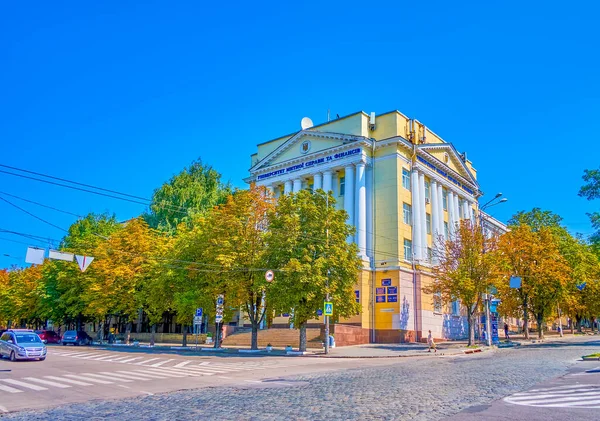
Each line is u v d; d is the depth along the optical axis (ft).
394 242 146.30
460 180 188.65
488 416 31.12
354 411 34.27
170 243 144.66
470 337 124.57
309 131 168.04
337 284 109.50
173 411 36.29
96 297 155.74
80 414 35.83
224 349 122.11
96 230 205.16
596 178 115.34
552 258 145.59
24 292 213.66
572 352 99.76
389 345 131.64
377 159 155.43
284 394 44.62
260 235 117.50
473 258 124.67
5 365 79.51
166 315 206.59
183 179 194.80
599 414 31.04
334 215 115.34
